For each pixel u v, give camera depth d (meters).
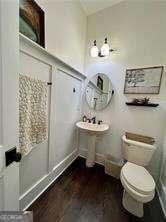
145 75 2.00
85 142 2.61
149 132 2.03
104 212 1.46
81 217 1.38
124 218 1.41
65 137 2.12
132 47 2.08
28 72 1.24
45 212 1.39
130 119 2.16
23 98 1.11
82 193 1.71
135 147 1.82
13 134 0.61
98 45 2.39
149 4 1.92
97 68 2.41
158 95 1.93
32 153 1.42
